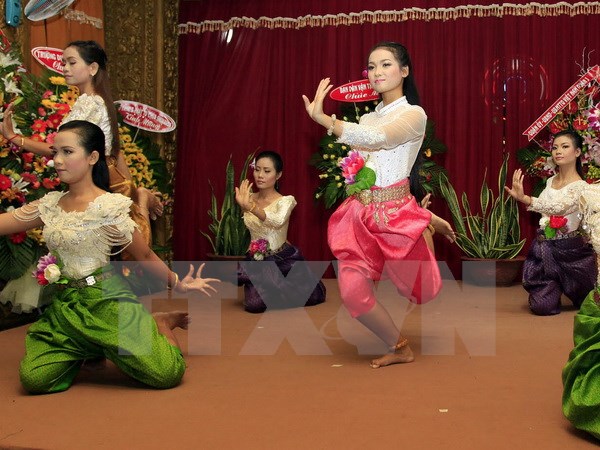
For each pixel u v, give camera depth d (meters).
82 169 2.99
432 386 3.00
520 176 4.48
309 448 2.27
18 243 4.12
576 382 2.41
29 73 4.79
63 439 2.36
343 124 3.12
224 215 6.53
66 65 3.88
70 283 3.06
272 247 5.18
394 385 3.02
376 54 3.40
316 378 3.15
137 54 6.41
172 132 6.63
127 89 6.43
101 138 3.05
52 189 4.26
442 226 3.59
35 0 4.84
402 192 3.36
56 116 4.24
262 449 2.27
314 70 6.64
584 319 2.54
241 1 6.73
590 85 5.95
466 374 3.20
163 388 2.97
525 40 6.34
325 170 6.54
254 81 6.73
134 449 2.27
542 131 6.36
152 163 6.16
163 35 6.46
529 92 6.36
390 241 3.30
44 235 3.02
